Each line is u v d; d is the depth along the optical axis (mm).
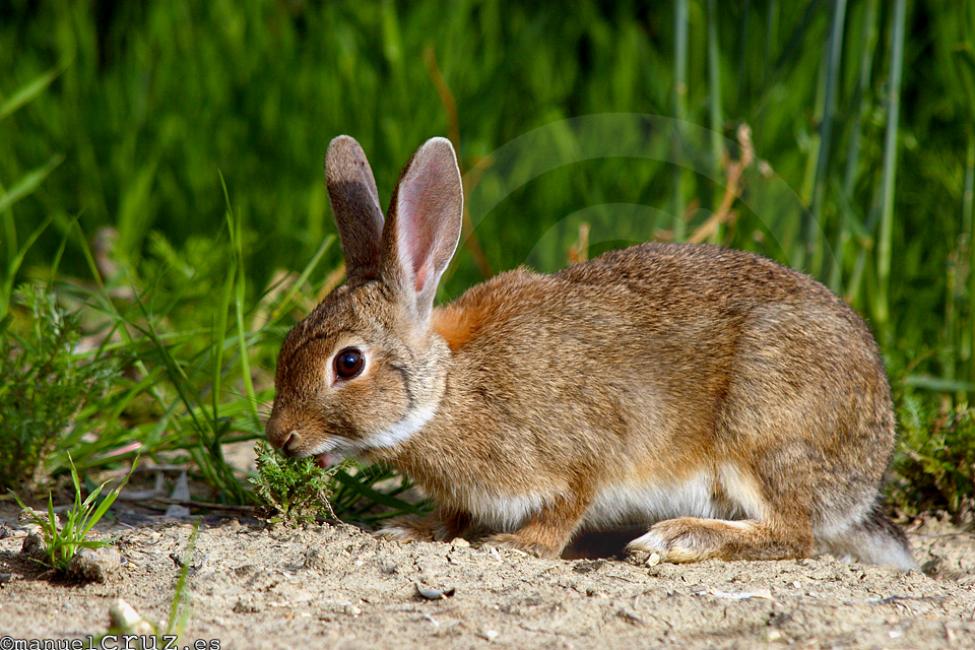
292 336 9164
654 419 9375
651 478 9500
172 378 10000
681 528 9148
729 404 9328
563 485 9367
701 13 14898
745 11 12922
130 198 14289
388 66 15500
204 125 15188
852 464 9422
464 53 15656
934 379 11711
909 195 13758
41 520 8242
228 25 16047
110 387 10391
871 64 12766
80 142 15445
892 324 12930
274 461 9039
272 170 14961
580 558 9906
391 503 9758
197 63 15734
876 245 12391
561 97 15930
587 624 7355
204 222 14773
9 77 16469
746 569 8766
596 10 16812
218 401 10727
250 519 9633
